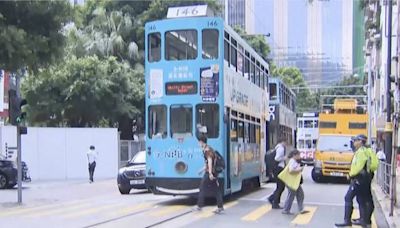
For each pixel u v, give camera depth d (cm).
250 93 2102
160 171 1658
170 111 1666
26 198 1991
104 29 4272
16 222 1292
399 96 1752
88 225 1223
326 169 2767
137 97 3944
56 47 1883
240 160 1870
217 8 4531
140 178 2148
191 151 1633
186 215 1409
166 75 1681
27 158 3062
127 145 3566
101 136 3300
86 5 4428
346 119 2909
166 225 1225
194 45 1666
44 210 1554
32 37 1791
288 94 3509
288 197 1473
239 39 1914
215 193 1475
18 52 1720
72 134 3219
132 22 4309
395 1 3519
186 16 1691
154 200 1830
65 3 1867
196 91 1650
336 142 2850
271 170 1617
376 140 4312
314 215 1452
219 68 1645
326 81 7512
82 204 1722
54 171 3152
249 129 2066
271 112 2859
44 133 3128
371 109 5125
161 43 1694
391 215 1484
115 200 1856
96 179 3180
